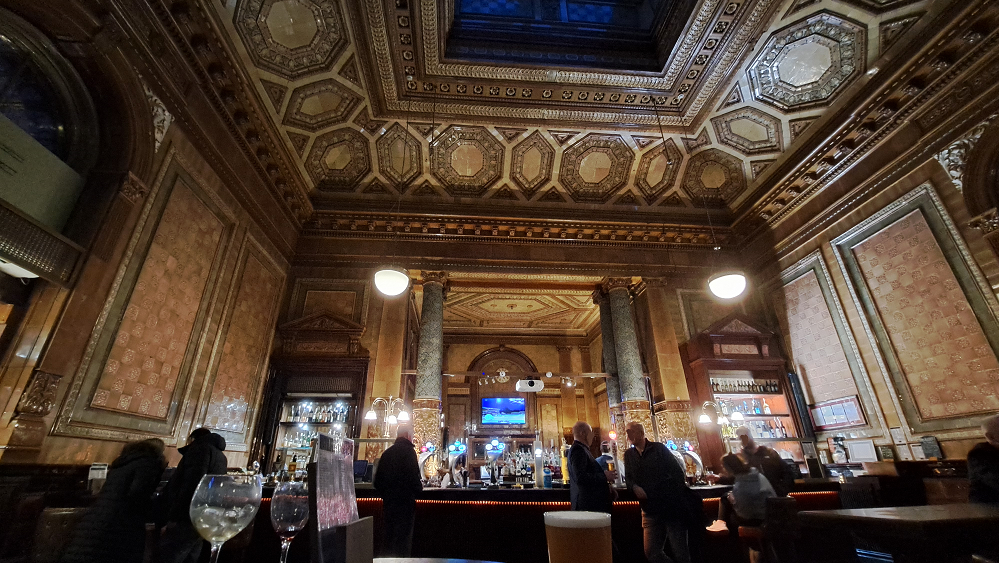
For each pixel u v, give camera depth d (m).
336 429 8.05
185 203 5.80
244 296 7.32
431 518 4.71
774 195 9.10
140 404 5.02
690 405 8.78
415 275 9.70
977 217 5.86
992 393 5.69
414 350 11.75
